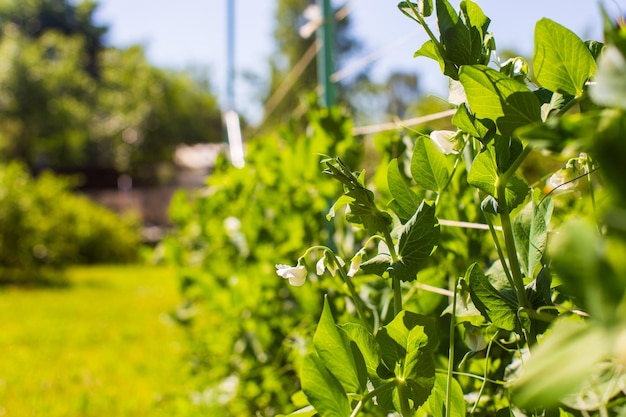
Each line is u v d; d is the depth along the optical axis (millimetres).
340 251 2473
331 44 3068
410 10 1114
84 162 33688
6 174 10953
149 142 33938
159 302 7965
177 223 3822
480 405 1337
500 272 1167
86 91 33250
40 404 3381
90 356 4770
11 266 10781
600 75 567
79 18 43750
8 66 29625
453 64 1093
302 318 2488
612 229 518
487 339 1265
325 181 2738
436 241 1117
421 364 1084
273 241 2887
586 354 481
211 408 2746
